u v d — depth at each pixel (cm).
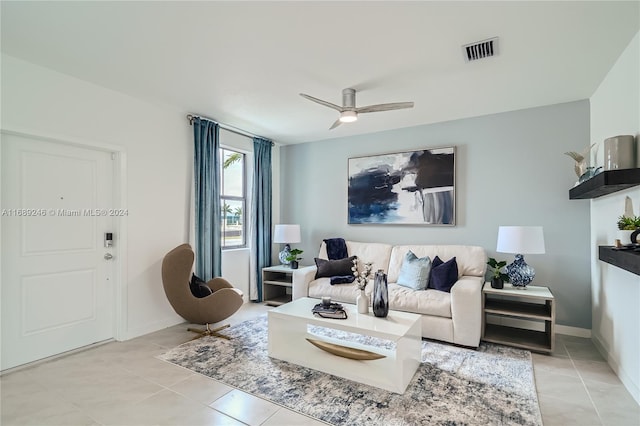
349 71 279
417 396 223
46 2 190
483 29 218
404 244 444
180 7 195
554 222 357
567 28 215
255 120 417
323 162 516
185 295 324
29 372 259
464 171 405
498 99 344
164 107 369
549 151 361
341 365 260
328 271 424
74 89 295
